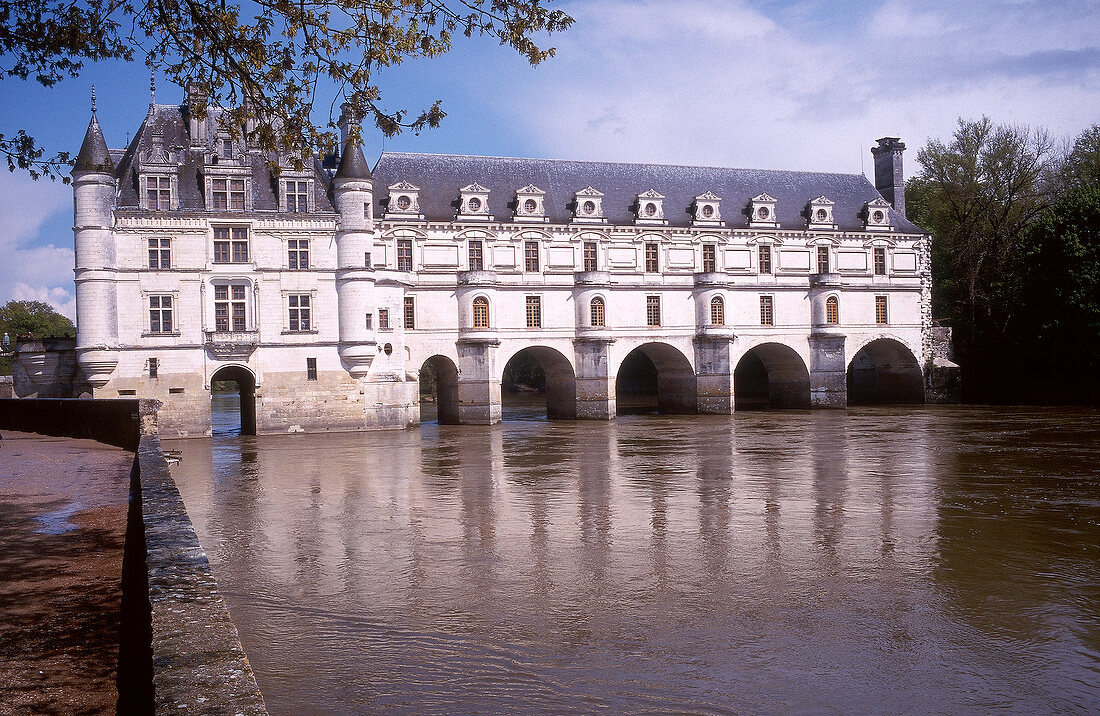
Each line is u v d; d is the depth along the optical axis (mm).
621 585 20281
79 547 16016
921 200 93812
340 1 14344
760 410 76438
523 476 38250
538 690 14281
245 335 57625
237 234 58062
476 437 56625
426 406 100500
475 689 14344
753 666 15211
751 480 35562
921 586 19797
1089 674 14672
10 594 13227
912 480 34688
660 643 16391
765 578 20656
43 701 9477
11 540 16594
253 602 19312
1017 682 14383
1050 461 39406
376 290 61500
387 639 16797
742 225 74750
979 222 83188
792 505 29781
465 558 23109
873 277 77562
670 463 41688
